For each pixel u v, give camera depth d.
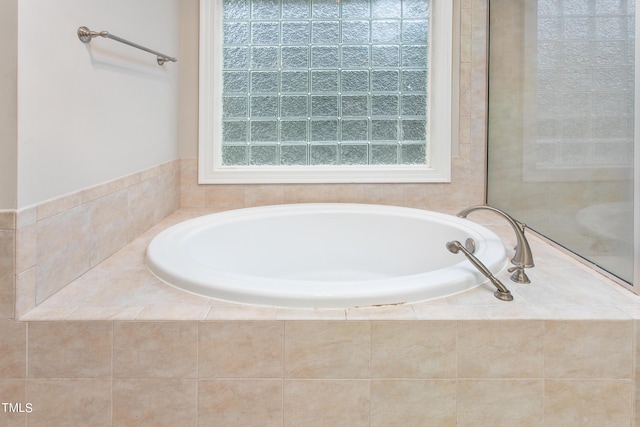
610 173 1.39
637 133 1.25
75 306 1.15
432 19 2.48
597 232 1.47
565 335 1.09
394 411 1.10
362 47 2.53
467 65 2.45
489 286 1.31
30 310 1.12
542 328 1.09
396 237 2.12
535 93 1.95
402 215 2.12
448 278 1.25
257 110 2.55
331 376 1.09
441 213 2.17
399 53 2.53
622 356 1.10
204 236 1.84
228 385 1.09
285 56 2.53
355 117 2.55
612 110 1.39
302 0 2.51
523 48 2.07
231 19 2.51
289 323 1.08
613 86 1.39
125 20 1.70
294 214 2.16
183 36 2.42
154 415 1.09
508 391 1.10
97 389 1.09
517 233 1.41
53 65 1.22
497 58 2.35
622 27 1.34
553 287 1.30
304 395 1.09
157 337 1.08
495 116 2.38
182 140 2.45
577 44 1.61
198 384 1.09
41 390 1.09
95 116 1.47
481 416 1.11
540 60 1.91
